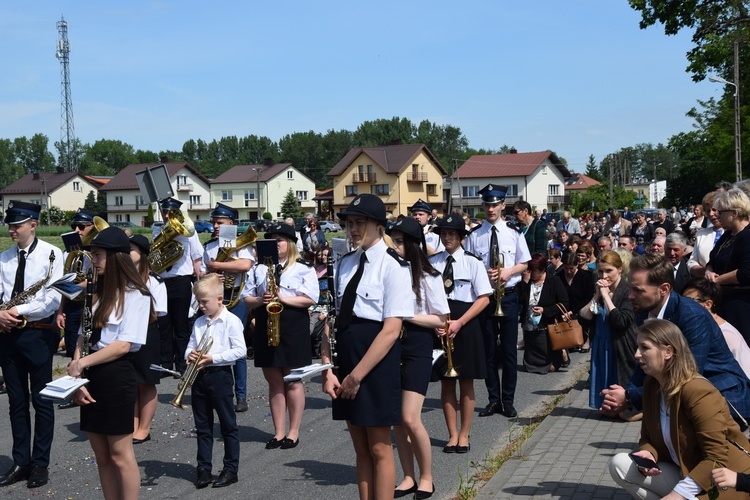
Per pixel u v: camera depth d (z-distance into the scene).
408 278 4.55
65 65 100.38
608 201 72.44
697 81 32.41
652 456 4.25
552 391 9.34
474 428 7.65
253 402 9.15
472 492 5.52
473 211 82.81
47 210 82.88
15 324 6.15
